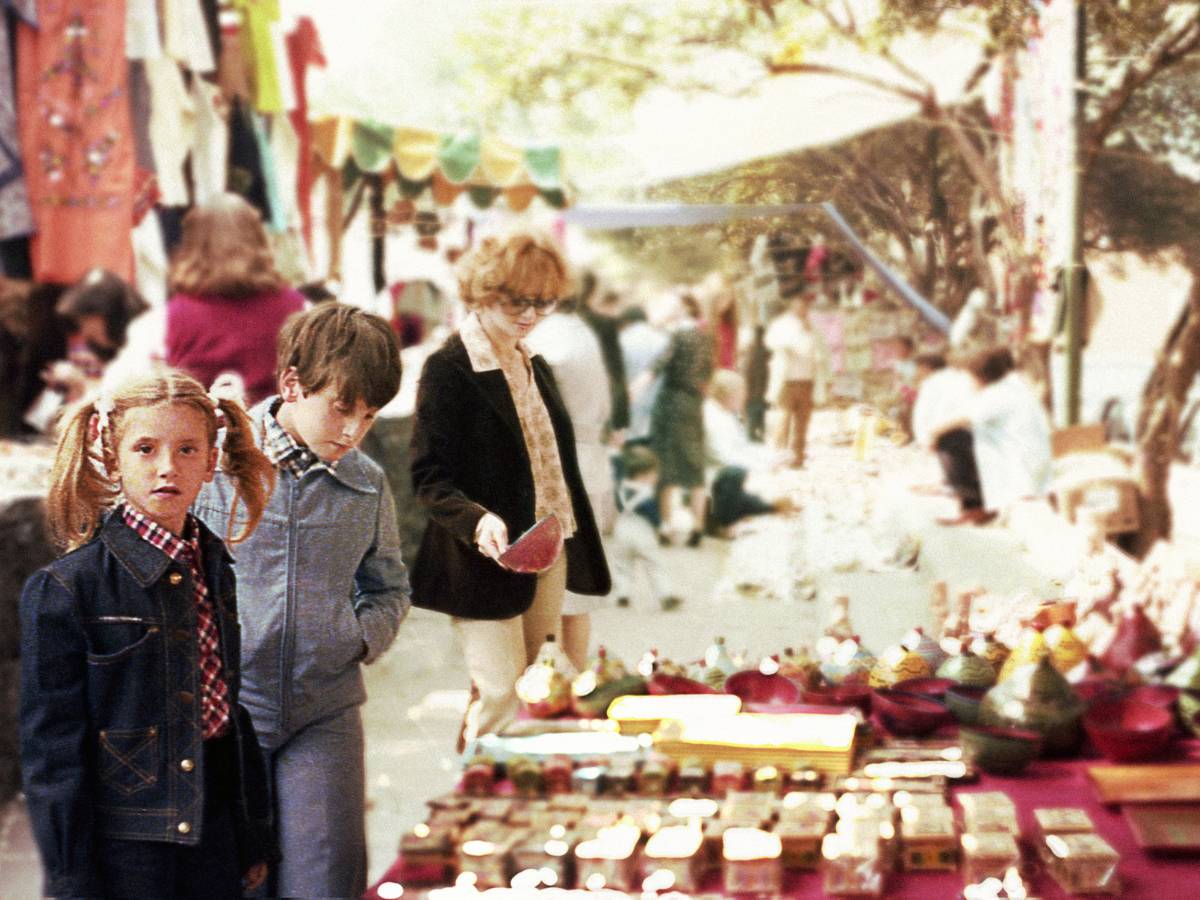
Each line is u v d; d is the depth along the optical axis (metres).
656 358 8.65
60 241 6.33
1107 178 6.46
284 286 5.77
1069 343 6.97
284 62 7.42
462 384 3.65
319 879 2.89
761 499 8.63
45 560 4.84
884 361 9.43
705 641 6.50
